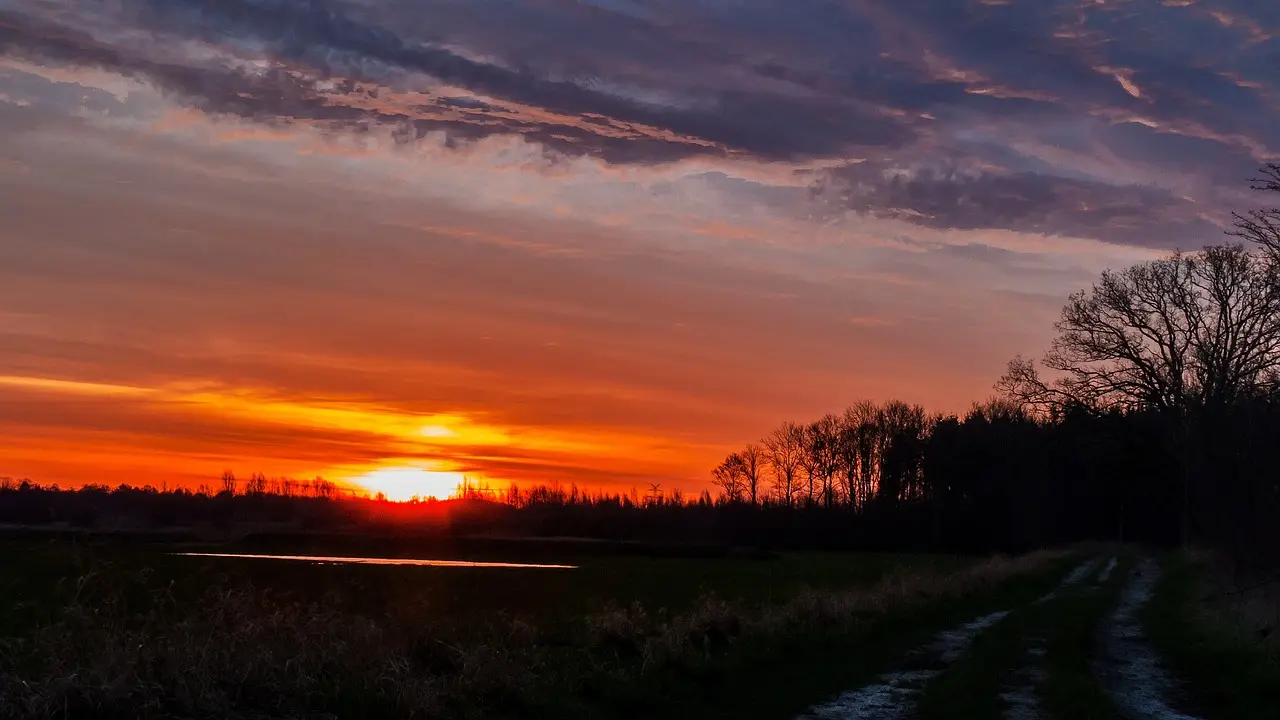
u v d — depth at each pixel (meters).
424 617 14.62
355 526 111.00
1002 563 46.62
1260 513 30.98
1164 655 20.67
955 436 103.50
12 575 14.40
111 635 10.82
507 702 12.15
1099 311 60.53
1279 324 47.41
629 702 13.27
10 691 9.41
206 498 116.69
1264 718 14.09
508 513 119.56
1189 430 47.00
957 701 14.20
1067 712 13.47
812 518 103.06
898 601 26.42
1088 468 86.88
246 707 10.43
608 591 40.53
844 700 14.84
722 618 19.59
